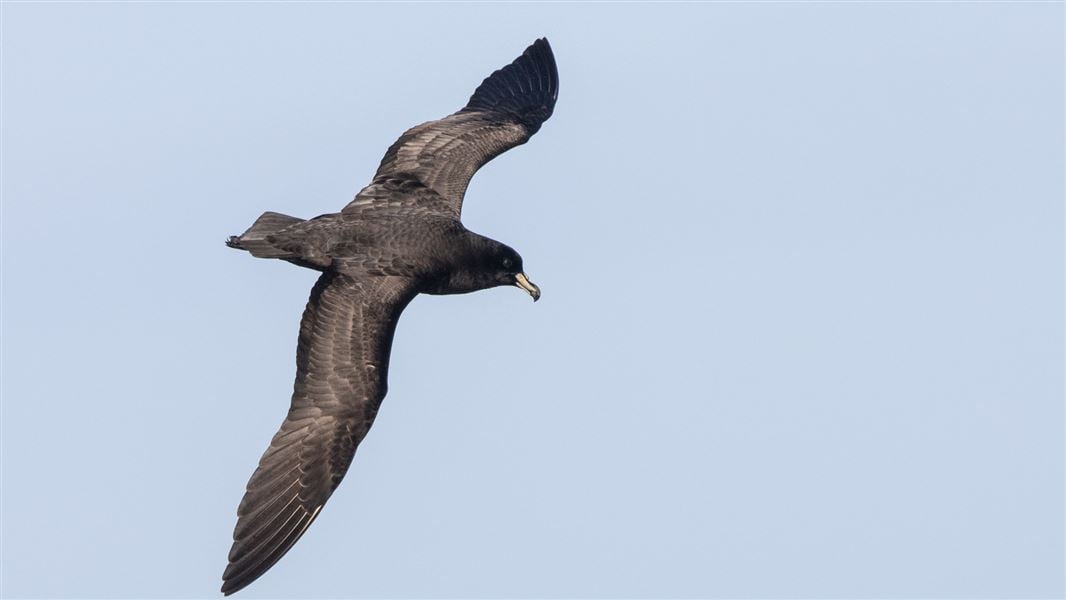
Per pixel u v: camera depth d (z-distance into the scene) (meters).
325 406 17.23
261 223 18.81
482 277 19.09
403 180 19.94
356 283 17.92
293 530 16.81
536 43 22.77
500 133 21.30
